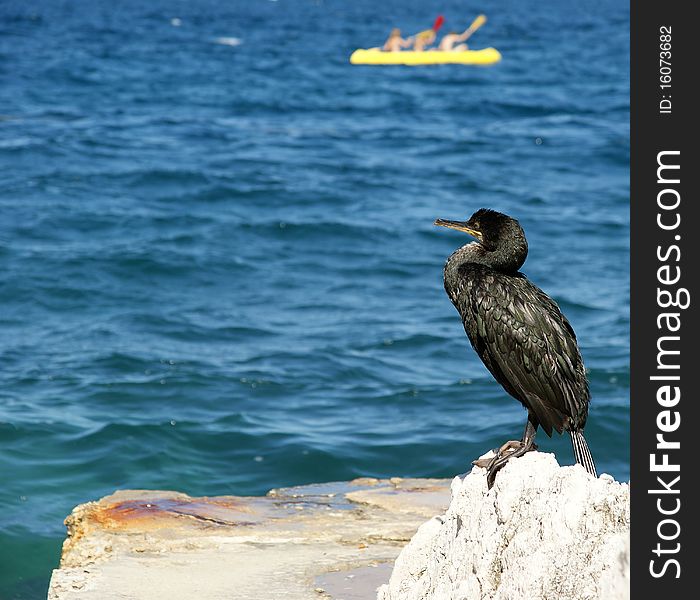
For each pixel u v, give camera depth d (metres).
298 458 13.62
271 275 22.73
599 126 44.44
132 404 15.19
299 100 50.56
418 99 52.12
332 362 17.38
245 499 10.84
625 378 16.80
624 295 21.86
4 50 68.19
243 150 36.62
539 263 24.47
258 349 18.00
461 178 33.69
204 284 21.86
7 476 12.75
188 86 54.16
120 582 8.48
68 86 52.09
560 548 5.87
